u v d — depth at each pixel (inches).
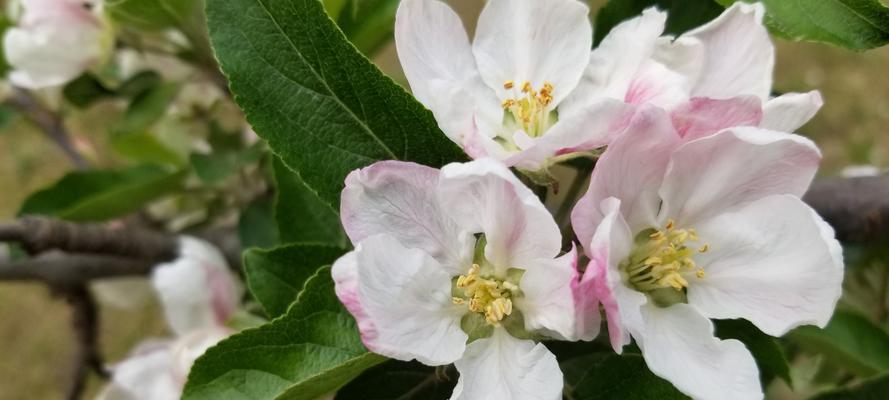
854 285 13.0
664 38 8.8
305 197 11.1
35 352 25.3
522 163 8.5
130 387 12.5
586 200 8.1
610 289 7.8
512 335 8.6
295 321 9.0
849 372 11.6
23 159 26.4
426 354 8.3
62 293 14.9
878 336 11.1
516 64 9.2
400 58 8.8
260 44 8.9
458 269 8.6
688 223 8.7
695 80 8.8
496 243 8.5
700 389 8.2
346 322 9.0
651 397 8.8
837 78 28.8
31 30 12.6
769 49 8.7
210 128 13.2
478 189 8.3
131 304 15.7
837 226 11.8
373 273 8.2
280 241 11.1
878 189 11.7
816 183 11.9
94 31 12.6
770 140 8.1
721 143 8.3
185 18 11.9
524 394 8.3
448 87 8.6
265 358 8.9
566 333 8.2
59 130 15.7
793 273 8.5
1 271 14.3
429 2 9.0
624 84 8.8
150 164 14.1
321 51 8.9
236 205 13.9
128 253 13.1
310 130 8.9
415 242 8.5
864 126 27.6
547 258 8.4
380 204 8.5
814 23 9.0
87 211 13.1
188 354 11.4
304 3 8.9
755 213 8.6
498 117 9.2
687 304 8.6
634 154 8.3
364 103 8.9
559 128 8.3
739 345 8.4
